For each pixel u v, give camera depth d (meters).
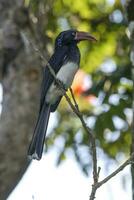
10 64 14.16
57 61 11.79
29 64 14.07
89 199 8.12
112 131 15.36
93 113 15.44
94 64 15.89
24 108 13.97
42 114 11.13
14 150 13.84
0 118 14.07
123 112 15.28
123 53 15.83
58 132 15.80
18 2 14.30
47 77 11.48
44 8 14.62
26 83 14.04
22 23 14.20
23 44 14.06
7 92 14.15
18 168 13.83
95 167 8.29
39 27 14.43
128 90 15.33
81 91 15.52
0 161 13.73
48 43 14.73
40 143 10.16
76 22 15.96
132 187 10.45
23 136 13.90
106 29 15.96
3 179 13.73
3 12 14.30
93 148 8.38
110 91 15.36
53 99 11.30
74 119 15.84
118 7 15.91
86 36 12.23
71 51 11.98
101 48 15.95
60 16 15.75
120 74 15.30
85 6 15.91
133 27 11.91
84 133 15.58
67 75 11.79
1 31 14.15
